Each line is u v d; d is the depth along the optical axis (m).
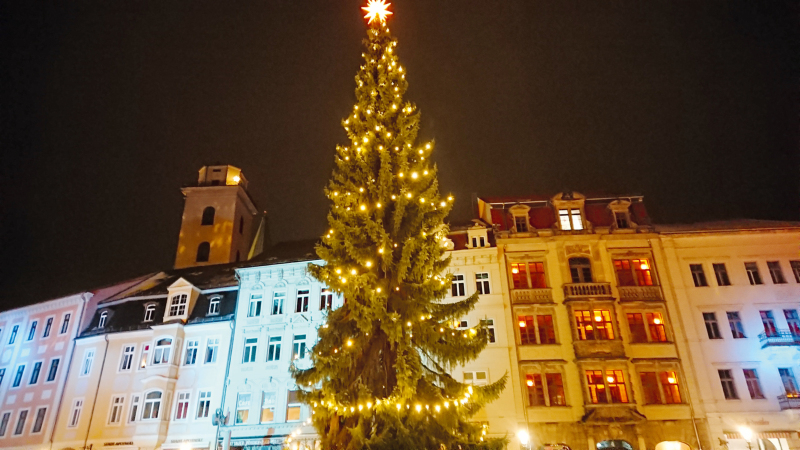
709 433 27.03
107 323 35.22
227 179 48.88
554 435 27.28
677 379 28.48
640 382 28.39
